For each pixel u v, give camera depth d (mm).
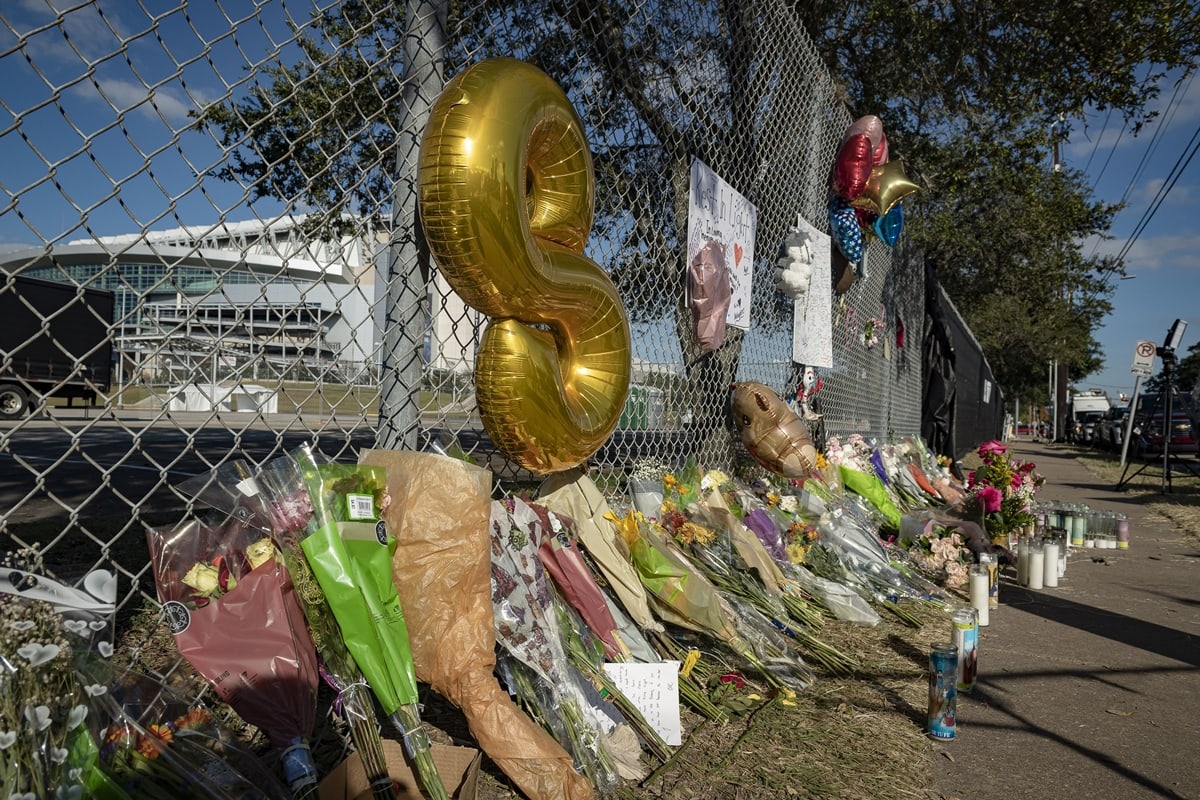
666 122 3924
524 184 2225
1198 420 17953
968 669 3516
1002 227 16844
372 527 1882
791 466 4867
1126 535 7703
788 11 5320
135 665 2016
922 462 8852
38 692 1345
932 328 11797
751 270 4750
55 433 9602
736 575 3658
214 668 1684
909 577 5160
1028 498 6836
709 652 3379
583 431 2561
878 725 3000
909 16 8633
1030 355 37750
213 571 1797
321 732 2336
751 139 4863
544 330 2578
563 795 1984
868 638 4113
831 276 6535
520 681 2295
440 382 2684
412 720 1796
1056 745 2973
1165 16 8328
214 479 1883
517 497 2504
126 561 4160
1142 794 2600
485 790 2182
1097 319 36812
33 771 1304
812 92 5855
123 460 1865
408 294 2471
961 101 9570
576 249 2686
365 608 1790
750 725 2848
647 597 2986
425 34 2475
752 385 4883
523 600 2285
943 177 11625
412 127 2463
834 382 6957
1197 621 4965
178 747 1627
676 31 4020
